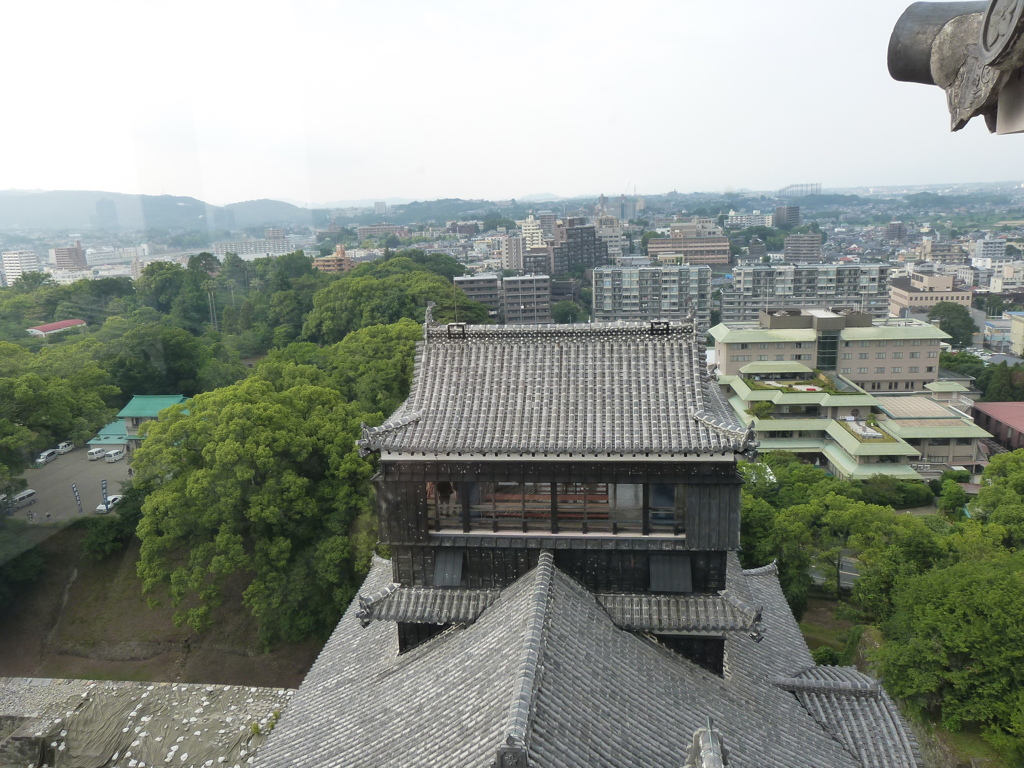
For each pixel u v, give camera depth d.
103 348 59.84
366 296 100.56
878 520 43.91
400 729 17.56
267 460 40.00
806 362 104.44
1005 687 29.03
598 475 20.34
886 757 19.50
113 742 34.34
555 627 18.14
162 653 42.41
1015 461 59.12
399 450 20.67
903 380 103.88
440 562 21.81
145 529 39.19
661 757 15.62
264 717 35.53
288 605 40.22
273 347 87.50
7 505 42.00
